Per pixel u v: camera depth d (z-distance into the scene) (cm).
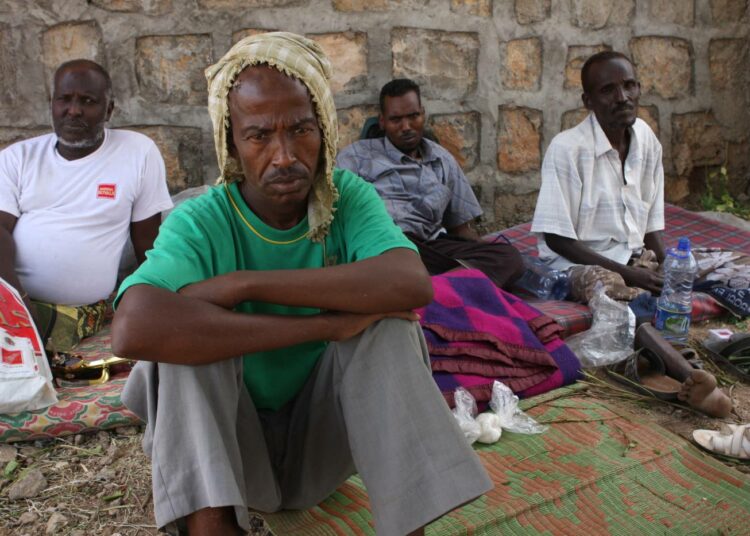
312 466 175
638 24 458
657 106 479
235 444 150
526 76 438
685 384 249
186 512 144
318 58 154
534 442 235
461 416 241
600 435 238
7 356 234
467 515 194
